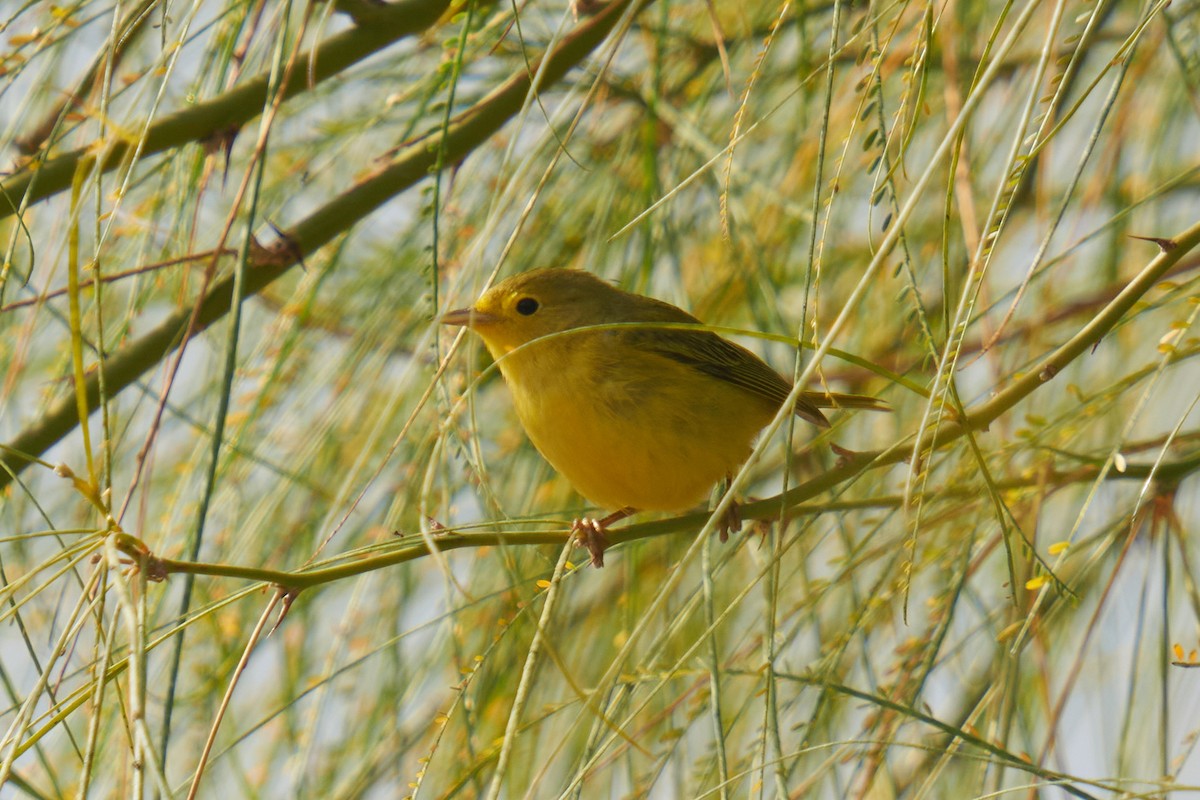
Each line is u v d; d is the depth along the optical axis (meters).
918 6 7.80
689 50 9.20
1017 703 7.45
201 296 5.93
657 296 9.34
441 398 6.53
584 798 8.21
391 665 8.50
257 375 8.16
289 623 8.56
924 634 7.11
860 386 9.52
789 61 9.13
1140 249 9.17
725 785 5.18
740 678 8.13
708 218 9.38
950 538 7.70
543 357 8.95
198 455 7.81
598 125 9.21
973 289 5.48
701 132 8.84
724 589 8.83
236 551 8.20
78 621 4.87
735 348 9.34
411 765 8.25
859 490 8.71
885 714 6.96
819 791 7.47
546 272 9.11
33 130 7.75
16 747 4.46
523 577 8.26
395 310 8.62
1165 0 5.03
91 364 7.66
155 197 7.84
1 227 8.33
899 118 5.29
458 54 6.30
